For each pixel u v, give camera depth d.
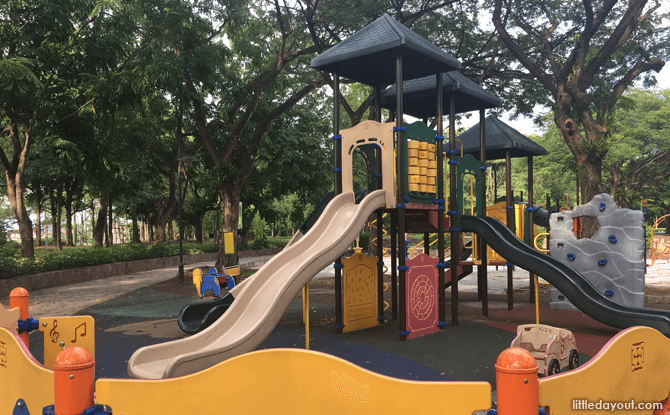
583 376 2.79
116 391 2.68
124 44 19.50
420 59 8.93
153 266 27.47
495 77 22.19
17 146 19.39
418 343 7.69
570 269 8.77
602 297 8.42
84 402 2.67
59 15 17.23
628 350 3.18
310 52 21.11
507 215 12.32
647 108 39.78
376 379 2.46
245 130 25.86
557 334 5.67
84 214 73.75
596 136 18.20
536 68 19.34
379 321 9.82
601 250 10.12
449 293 14.46
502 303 12.35
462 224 10.12
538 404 2.36
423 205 8.77
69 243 45.47
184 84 19.70
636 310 8.06
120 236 70.25
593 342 7.73
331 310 11.50
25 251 18.75
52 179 33.84
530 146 12.91
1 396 3.48
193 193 40.53
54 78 18.59
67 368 2.63
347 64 9.43
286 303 6.31
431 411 2.37
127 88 18.50
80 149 21.20
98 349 7.64
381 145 8.47
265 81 21.64
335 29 20.58
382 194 8.30
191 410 2.64
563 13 20.52
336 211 8.18
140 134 25.41
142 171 31.16
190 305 9.19
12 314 4.56
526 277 19.45
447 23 21.70
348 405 2.49
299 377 2.57
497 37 21.89
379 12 19.98
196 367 5.03
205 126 22.12
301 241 7.41
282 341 8.02
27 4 16.80
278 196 37.00
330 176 35.09
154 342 8.15
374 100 11.48
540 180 47.69
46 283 17.48
